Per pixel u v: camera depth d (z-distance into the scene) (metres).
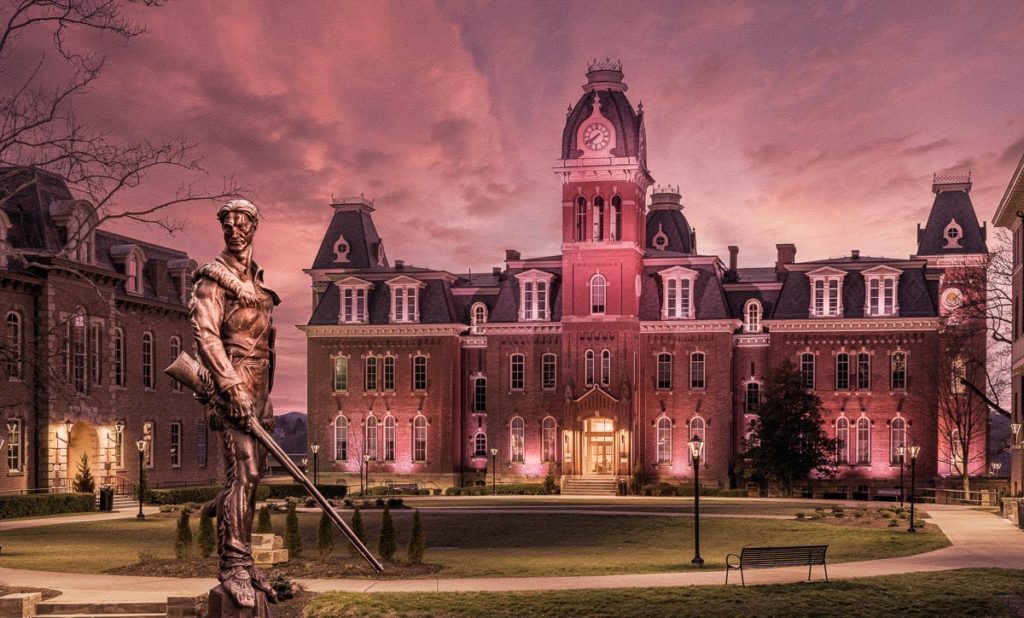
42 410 59.59
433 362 90.31
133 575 28.61
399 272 91.62
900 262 83.50
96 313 64.56
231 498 11.99
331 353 92.12
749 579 28.20
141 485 52.44
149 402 71.44
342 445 91.38
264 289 12.66
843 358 83.38
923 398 81.44
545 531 46.59
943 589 25.78
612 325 85.81
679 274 87.25
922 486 80.44
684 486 80.19
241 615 11.75
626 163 85.62
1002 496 60.00
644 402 86.94
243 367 12.25
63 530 45.78
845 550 36.97
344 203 103.62
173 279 77.00
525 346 89.38
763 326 85.62
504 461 89.06
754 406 86.88
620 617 22.20
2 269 56.53
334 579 28.03
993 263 74.19
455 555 36.97
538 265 91.44
